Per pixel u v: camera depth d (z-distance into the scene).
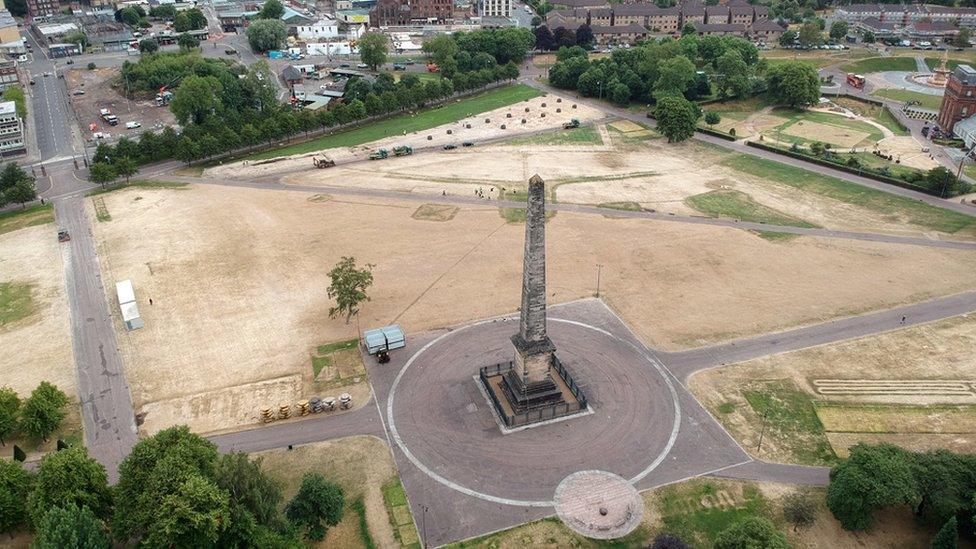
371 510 80.25
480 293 127.38
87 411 98.19
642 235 150.50
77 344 113.75
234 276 134.75
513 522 78.56
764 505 80.25
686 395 99.12
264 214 163.75
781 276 132.25
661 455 88.12
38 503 72.25
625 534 77.00
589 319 118.62
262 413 94.56
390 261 139.75
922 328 114.25
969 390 99.00
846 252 141.75
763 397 98.44
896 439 90.12
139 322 117.94
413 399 99.06
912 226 153.62
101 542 69.56
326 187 181.12
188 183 186.00
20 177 175.12
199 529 67.25
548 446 89.81
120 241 150.62
